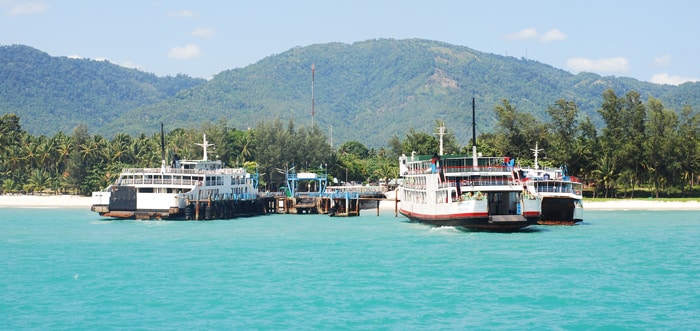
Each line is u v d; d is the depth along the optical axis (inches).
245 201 5723.4
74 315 2252.7
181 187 5064.0
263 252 3430.1
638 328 2082.9
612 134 7711.6
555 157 7180.1
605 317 2192.4
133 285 2664.9
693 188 7701.8
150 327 2118.6
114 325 2140.7
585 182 7239.2
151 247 3636.8
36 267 3048.7
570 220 4581.7
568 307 2309.3
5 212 6417.3
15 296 2506.2
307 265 3041.3
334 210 5753.0
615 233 4119.1
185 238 4015.8
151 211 5000.0
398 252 3368.6
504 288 2568.9
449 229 4286.4
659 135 7440.9
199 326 2122.3
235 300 2418.8
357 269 2933.1
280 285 2640.3
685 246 3558.1
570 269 2906.0
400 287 2588.6
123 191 4997.5
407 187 4827.8
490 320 2165.4
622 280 2696.9
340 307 2317.9
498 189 3838.6
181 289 2591.0
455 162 4042.8
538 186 4569.4
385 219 5339.6
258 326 2117.4
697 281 2682.1
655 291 2522.1
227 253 3405.5
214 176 5438.0
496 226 3919.8
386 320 2171.5
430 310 2277.3
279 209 6535.4
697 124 7775.6
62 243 3821.4
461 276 2773.1
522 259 3142.2
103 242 3855.8
